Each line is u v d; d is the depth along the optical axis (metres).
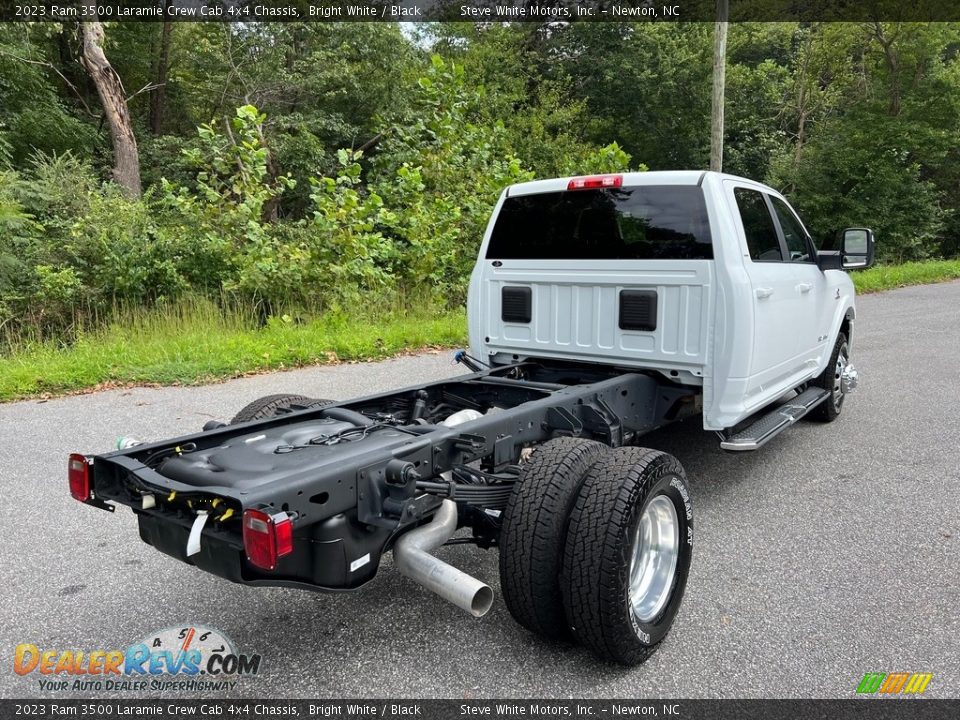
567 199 4.90
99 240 12.21
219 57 23.45
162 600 3.56
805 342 5.56
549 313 5.04
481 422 3.35
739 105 30.12
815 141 29.25
